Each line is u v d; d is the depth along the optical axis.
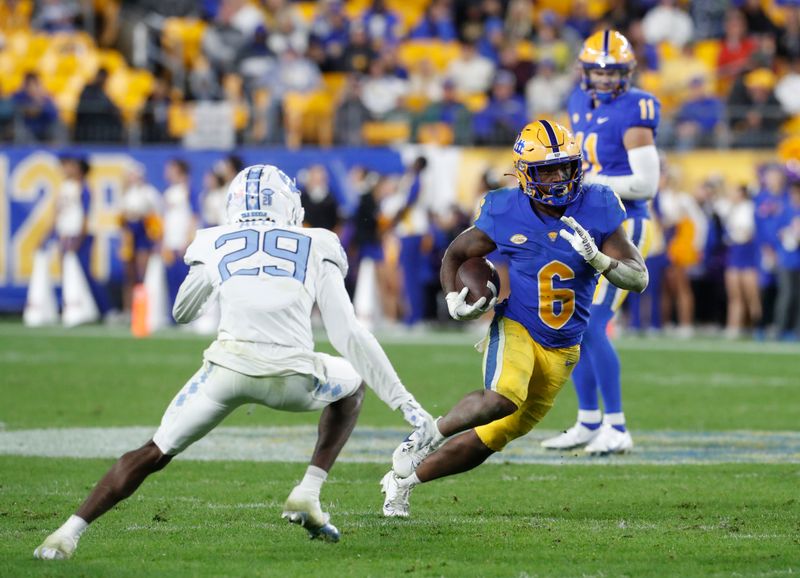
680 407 37.25
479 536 20.27
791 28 75.75
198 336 57.91
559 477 26.34
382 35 78.00
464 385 41.31
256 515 22.03
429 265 63.72
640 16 79.38
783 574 17.61
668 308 63.88
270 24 78.00
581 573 17.66
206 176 64.38
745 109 66.69
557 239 20.84
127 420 33.97
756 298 60.12
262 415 36.22
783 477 26.19
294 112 67.69
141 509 22.58
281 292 18.19
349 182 64.25
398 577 17.39
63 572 17.42
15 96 68.44
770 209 58.84
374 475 26.52
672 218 61.00
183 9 80.44
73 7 78.25
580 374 29.91
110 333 58.84
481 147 64.50
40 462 27.61
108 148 64.44
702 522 21.53
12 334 57.91
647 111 29.52
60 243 63.50
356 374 18.83
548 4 81.81
